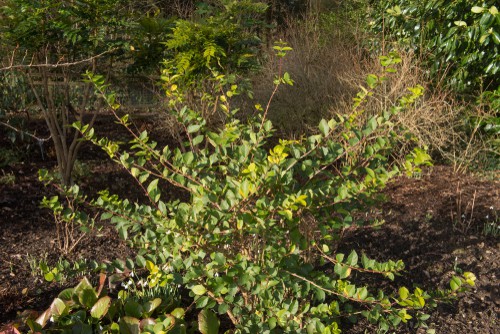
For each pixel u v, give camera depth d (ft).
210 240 8.93
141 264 9.96
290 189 9.38
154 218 9.51
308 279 9.55
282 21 42.04
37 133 22.57
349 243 14.25
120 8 17.60
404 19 24.77
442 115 21.35
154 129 25.57
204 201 8.66
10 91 23.71
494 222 16.10
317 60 26.40
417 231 15.28
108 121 26.00
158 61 18.72
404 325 11.01
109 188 18.47
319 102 24.09
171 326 9.04
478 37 21.11
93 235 14.48
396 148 21.84
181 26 18.66
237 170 9.18
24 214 15.83
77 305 10.12
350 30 31.19
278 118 24.77
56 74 20.89
